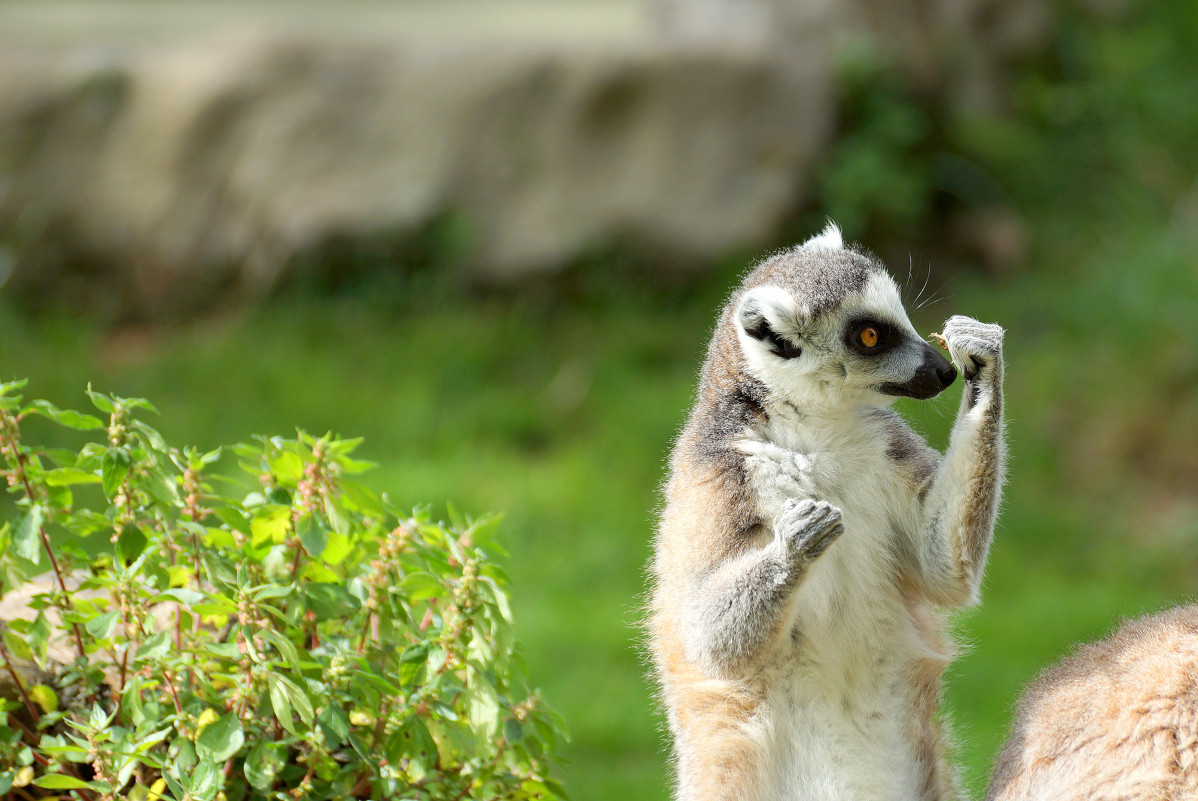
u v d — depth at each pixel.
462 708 6.79
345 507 6.98
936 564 8.23
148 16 30.42
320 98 23.98
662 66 24.09
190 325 23.11
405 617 6.86
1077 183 25.64
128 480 6.52
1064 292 23.30
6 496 16.00
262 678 6.18
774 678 8.17
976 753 11.66
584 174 23.69
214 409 20.16
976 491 8.00
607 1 33.44
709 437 8.55
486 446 20.11
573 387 21.47
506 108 23.91
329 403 20.38
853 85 24.34
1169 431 20.31
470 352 21.77
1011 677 14.63
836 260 8.71
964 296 23.39
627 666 14.98
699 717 8.32
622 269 23.41
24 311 22.95
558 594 16.66
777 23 25.73
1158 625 7.42
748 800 8.05
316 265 23.00
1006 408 20.88
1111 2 27.45
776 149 23.95
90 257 23.53
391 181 23.39
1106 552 18.22
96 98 24.25
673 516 8.60
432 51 24.61
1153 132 26.02
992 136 25.02
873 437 8.46
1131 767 6.83
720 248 23.45
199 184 23.73
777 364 8.34
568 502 18.53
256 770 6.12
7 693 6.70
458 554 6.83
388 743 6.50
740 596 7.77
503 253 23.22
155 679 6.28
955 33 25.72
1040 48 26.39
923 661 8.41
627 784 12.56
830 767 8.08
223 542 6.62
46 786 5.98
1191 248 23.19
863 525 8.28
